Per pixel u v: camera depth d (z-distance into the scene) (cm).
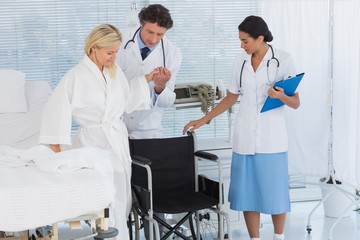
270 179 457
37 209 309
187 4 594
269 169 457
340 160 541
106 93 410
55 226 327
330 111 523
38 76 578
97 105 410
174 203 444
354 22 532
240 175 462
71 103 404
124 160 421
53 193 311
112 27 402
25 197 307
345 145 540
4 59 571
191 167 473
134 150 462
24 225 307
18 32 570
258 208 462
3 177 327
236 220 528
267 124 455
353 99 541
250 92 457
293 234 538
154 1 588
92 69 407
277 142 456
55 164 338
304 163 543
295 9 532
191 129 474
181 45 598
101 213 325
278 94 436
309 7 532
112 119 419
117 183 417
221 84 543
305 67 535
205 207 440
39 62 577
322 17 533
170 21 438
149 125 482
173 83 475
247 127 458
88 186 318
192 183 473
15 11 567
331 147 523
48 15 572
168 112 599
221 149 518
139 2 587
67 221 329
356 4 530
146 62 463
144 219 465
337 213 577
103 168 353
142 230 560
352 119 540
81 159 347
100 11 580
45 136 398
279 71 454
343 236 529
